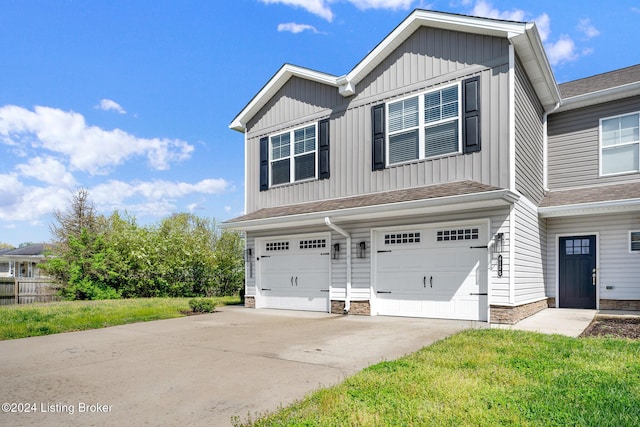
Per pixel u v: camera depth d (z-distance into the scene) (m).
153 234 20.89
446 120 9.98
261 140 14.12
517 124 9.42
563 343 6.36
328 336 7.82
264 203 13.82
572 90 13.04
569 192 11.91
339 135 11.98
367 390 4.30
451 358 5.58
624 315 9.84
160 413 3.99
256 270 13.53
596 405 3.83
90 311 11.94
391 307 10.47
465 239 9.47
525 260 9.59
